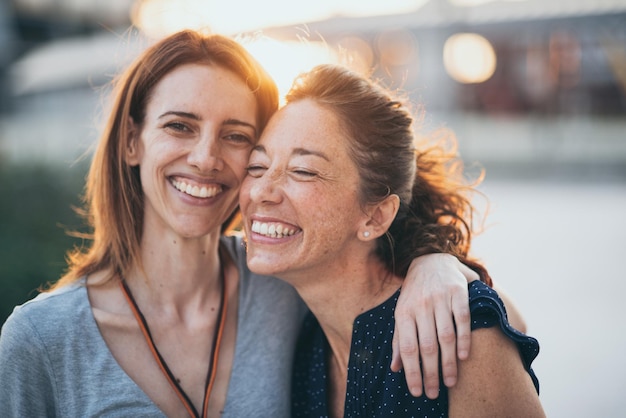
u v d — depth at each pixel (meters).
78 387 1.76
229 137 1.89
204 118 1.83
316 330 2.09
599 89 18.52
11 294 4.39
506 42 19.36
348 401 1.90
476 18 14.97
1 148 7.93
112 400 1.76
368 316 1.88
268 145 1.83
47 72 19.14
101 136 2.02
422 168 2.13
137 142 1.92
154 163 1.85
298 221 1.81
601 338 4.93
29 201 5.57
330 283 1.89
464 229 2.21
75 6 23.61
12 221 5.20
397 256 1.94
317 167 1.78
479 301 1.69
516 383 1.66
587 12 14.11
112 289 1.92
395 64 19.80
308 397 2.04
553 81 19.05
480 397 1.65
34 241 5.03
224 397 1.95
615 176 14.39
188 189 1.86
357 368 1.88
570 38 18.53
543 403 3.92
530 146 17.08
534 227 8.98
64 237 5.23
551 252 7.54
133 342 1.88
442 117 18.08
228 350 2.00
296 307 2.12
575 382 4.19
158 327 1.93
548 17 14.53
